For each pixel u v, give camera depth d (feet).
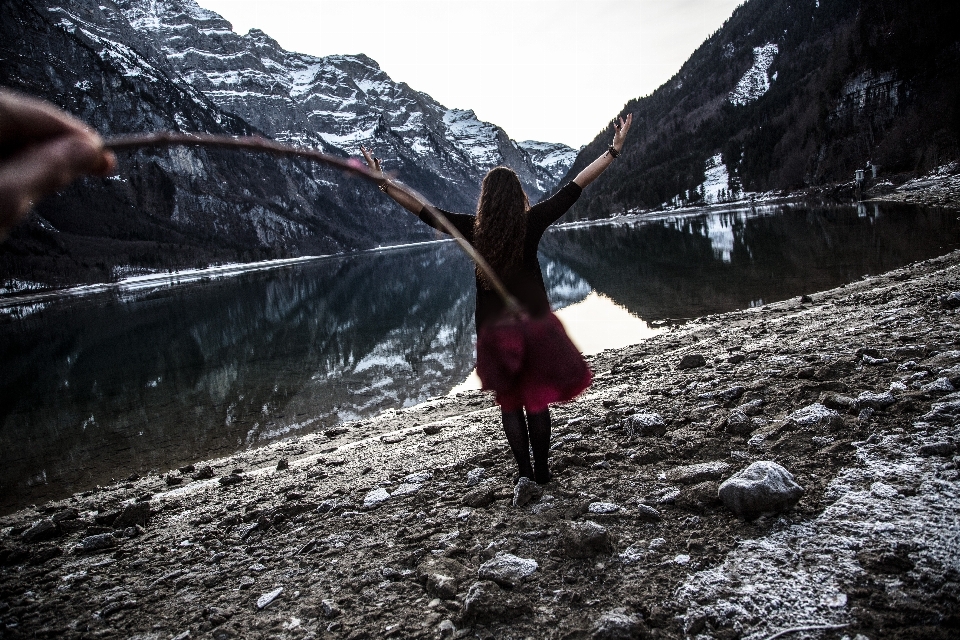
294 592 8.41
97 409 43.75
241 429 33.09
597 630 6.47
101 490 20.13
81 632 8.20
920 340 15.17
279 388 44.06
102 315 138.31
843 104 323.16
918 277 34.14
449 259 242.78
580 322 44.73
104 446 32.68
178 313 123.54
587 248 144.87
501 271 8.71
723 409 13.10
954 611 5.88
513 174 8.86
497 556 8.11
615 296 57.26
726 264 70.64
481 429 17.08
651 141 634.43
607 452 11.50
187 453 29.27
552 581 7.61
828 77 378.12
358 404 36.19
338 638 7.17
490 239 8.63
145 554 10.87
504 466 12.16
